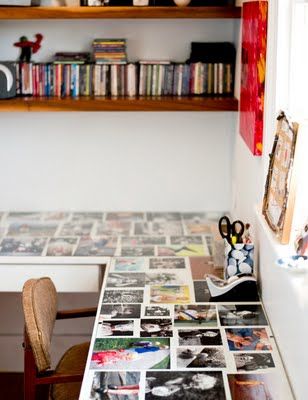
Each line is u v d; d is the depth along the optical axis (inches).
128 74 137.6
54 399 102.4
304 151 83.5
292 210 84.0
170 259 122.7
